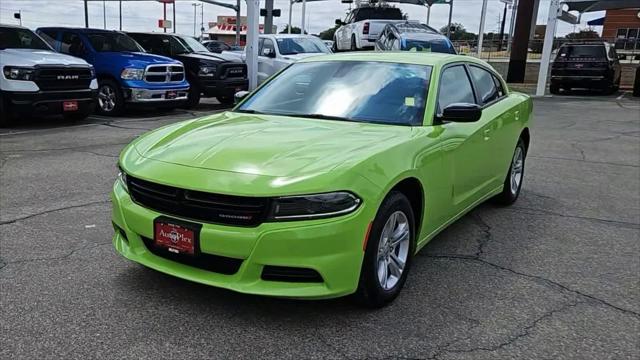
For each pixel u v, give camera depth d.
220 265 3.15
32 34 11.43
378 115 4.11
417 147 3.67
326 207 3.00
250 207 2.98
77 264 4.01
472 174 4.64
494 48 51.38
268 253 2.97
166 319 3.26
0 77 9.87
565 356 3.01
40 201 5.57
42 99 10.12
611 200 6.33
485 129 4.80
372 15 22.17
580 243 4.84
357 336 3.14
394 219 3.48
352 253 3.09
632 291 3.86
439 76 4.42
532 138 10.83
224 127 3.92
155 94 12.57
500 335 3.20
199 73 14.52
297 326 3.23
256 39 15.35
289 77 4.86
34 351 2.90
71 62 10.65
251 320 3.28
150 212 3.27
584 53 21.02
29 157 7.68
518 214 5.70
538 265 4.30
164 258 3.33
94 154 7.98
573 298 3.72
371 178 3.19
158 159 3.41
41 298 3.47
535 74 28.78
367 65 4.64
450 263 4.29
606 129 12.15
